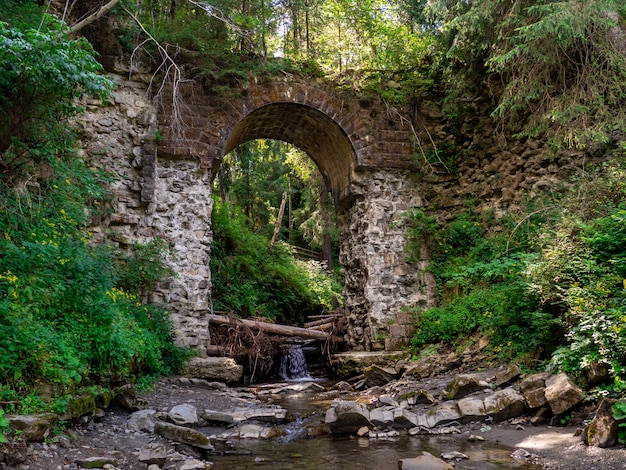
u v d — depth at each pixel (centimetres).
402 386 926
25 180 767
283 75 1252
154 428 600
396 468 505
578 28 827
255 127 1407
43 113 747
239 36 1242
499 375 754
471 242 1223
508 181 1171
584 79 932
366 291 1257
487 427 625
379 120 1305
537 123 1015
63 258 680
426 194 1312
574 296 667
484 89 1248
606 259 727
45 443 461
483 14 976
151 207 1129
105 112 1120
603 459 466
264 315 1752
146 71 1163
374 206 1284
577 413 586
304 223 2509
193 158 1180
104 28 1133
